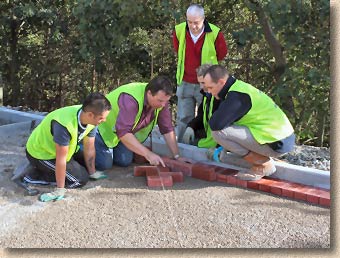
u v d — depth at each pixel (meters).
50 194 3.77
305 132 6.96
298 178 4.11
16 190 3.94
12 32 11.00
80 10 6.93
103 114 3.58
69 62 11.22
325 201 3.68
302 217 3.52
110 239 3.21
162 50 9.37
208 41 4.86
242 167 4.38
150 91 3.91
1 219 3.44
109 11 6.95
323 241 3.19
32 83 11.77
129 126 3.94
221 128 3.86
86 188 3.99
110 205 3.69
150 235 3.26
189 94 5.12
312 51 6.07
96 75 11.38
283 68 7.17
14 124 5.61
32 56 11.50
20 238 3.21
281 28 5.95
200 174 4.22
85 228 3.34
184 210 3.61
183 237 3.24
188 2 7.06
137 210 3.61
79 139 3.80
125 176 4.29
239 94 3.81
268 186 3.94
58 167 3.73
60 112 3.70
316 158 5.14
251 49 8.96
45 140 3.81
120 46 7.96
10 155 4.79
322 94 6.27
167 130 4.40
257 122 3.88
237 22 8.74
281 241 3.19
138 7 6.58
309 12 5.78
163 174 4.14
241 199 3.81
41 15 9.86
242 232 3.31
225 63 8.87
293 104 6.66
